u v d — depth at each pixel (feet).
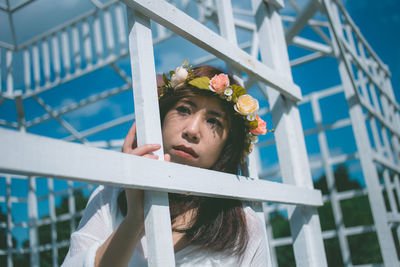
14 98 10.81
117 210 3.56
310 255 4.31
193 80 3.67
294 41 10.96
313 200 4.42
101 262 2.65
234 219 3.77
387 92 11.74
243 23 10.33
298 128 4.80
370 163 6.88
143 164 2.25
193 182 2.60
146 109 2.53
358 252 25.20
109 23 10.98
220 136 3.75
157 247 2.32
